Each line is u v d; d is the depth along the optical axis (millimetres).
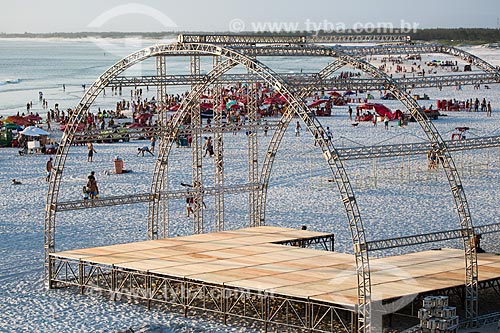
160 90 39938
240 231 34000
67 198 47656
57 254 29344
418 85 28938
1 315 26000
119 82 31516
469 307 24891
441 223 39719
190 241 31875
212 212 43625
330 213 42688
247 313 25672
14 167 60781
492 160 59875
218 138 36906
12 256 33969
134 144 74562
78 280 29375
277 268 26938
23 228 39656
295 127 83938
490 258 28359
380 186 50156
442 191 48375
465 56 30094
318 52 27484
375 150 26047
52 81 169375
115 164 57000
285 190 49625
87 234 38125
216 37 28141
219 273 26203
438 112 88500
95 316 25812
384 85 27250
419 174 54344
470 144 27969
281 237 32500
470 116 90562
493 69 29969
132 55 29438
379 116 87875
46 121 90438
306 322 23609
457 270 26562
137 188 50562
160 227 39812
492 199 45906
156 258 28625
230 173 55594
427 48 29922
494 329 24062
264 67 24797
